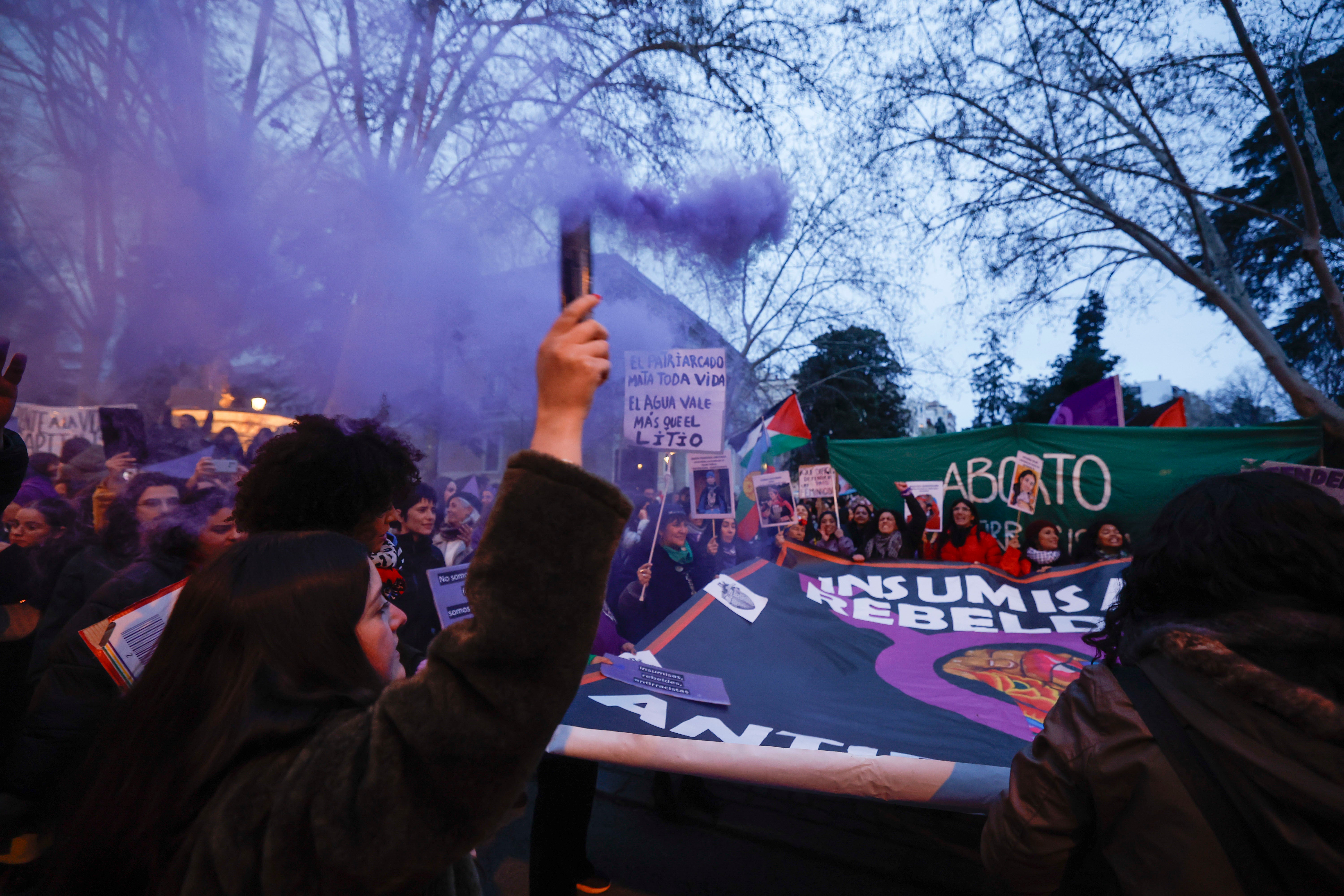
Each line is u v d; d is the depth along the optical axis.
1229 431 5.45
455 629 0.61
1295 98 9.65
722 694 2.51
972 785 1.87
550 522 0.58
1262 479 1.04
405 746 0.57
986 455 6.19
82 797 0.73
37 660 2.43
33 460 4.79
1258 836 0.83
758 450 6.58
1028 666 3.02
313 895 0.55
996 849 1.15
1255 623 0.90
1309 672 0.86
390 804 0.55
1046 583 3.85
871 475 6.65
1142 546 1.11
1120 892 1.02
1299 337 13.05
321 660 0.75
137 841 0.66
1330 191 9.21
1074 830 1.05
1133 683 1.02
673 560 4.29
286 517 1.13
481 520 5.84
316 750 0.62
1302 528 0.94
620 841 3.10
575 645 0.58
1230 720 0.87
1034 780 1.08
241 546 0.85
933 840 3.08
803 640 3.24
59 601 2.52
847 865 2.90
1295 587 0.93
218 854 0.58
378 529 1.29
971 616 3.61
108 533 2.61
